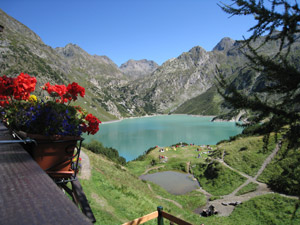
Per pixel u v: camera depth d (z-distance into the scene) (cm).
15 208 98
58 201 111
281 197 3591
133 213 1614
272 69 262
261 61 268
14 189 122
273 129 272
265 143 283
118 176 2986
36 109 315
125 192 2120
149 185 4616
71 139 305
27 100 364
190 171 6988
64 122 304
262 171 5097
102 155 5800
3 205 101
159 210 398
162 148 10300
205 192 5156
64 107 333
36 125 295
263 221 3123
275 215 3178
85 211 244
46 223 87
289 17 245
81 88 394
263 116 268
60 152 304
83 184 1838
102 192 1859
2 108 447
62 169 306
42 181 138
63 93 392
